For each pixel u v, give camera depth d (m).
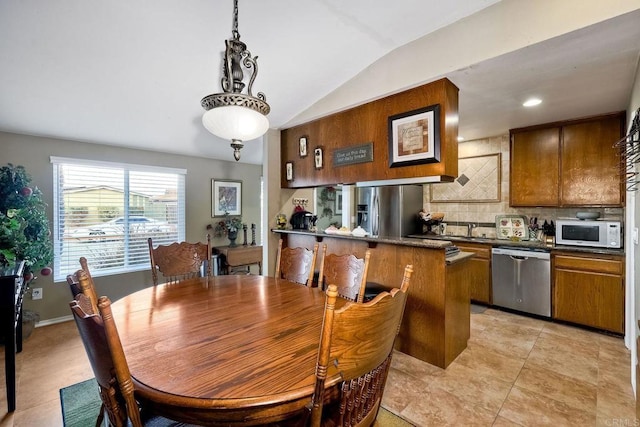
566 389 1.99
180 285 2.07
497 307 3.63
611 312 2.85
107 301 0.84
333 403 1.01
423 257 2.38
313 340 1.20
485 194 4.17
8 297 1.77
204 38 2.03
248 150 4.20
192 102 2.78
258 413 0.85
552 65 2.03
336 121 3.06
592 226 3.12
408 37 2.29
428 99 2.33
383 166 2.65
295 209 3.98
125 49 2.04
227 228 4.52
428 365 2.31
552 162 3.44
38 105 2.51
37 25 1.77
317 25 2.08
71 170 3.30
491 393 1.95
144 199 3.85
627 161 2.42
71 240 3.30
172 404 0.84
